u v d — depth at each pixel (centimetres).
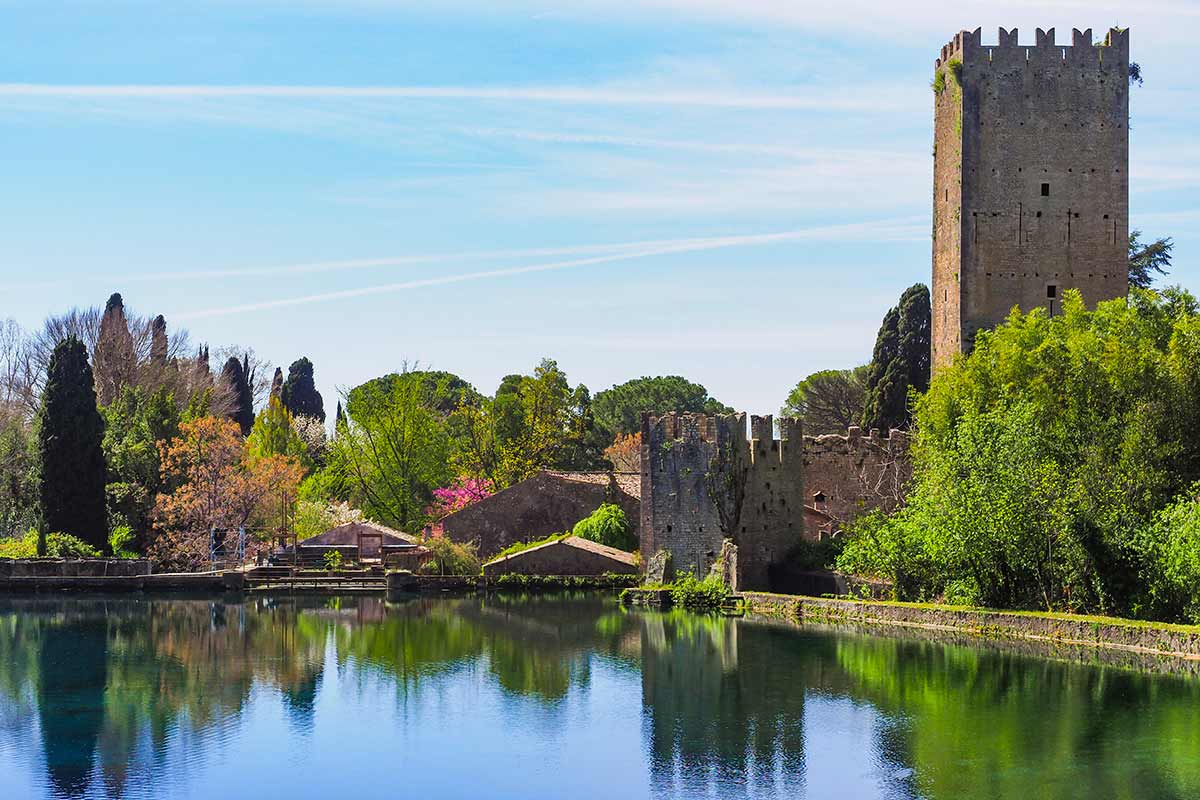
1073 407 8488
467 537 12744
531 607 10000
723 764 5347
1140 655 6850
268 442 15650
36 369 16112
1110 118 10256
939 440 8938
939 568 8388
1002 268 10219
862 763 5284
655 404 19650
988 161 10219
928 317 13725
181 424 12712
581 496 12744
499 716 6172
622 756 5488
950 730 5656
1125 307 9319
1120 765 5122
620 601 10231
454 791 5078
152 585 11044
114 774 5309
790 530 10300
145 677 7088
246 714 6253
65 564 11088
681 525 10275
